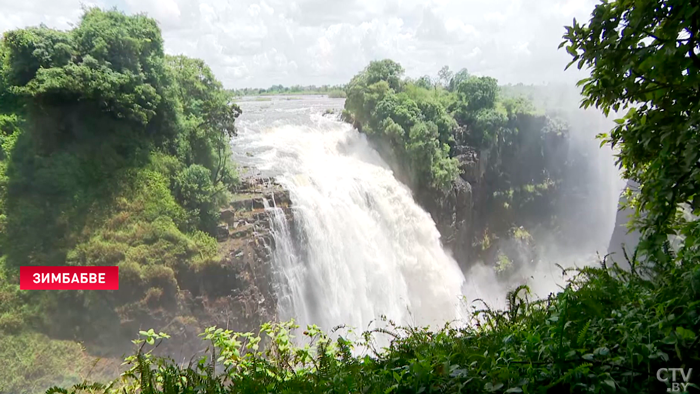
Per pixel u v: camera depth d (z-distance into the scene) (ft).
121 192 92.79
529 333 15.16
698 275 13.61
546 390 12.30
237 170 121.60
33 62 91.04
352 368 15.33
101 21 98.78
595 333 14.43
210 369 16.57
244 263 98.32
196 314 90.53
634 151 19.81
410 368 14.20
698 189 16.28
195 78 116.26
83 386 17.16
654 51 16.39
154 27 106.52
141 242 89.15
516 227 204.85
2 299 77.30
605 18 17.71
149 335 19.74
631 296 16.69
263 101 204.74
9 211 83.92
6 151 87.56
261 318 99.81
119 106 93.35
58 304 81.66
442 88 206.59
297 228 114.21
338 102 207.10
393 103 151.64
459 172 162.20
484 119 176.04
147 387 15.66
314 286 116.57
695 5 15.11
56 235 85.15
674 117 17.07
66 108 91.40
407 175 151.23
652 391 11.94
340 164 143.74
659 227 17.65
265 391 14.66
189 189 98.48
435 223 157.79
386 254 135.95
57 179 87.56
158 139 104.32
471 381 13.12
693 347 12.23
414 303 141.38
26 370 74.43
